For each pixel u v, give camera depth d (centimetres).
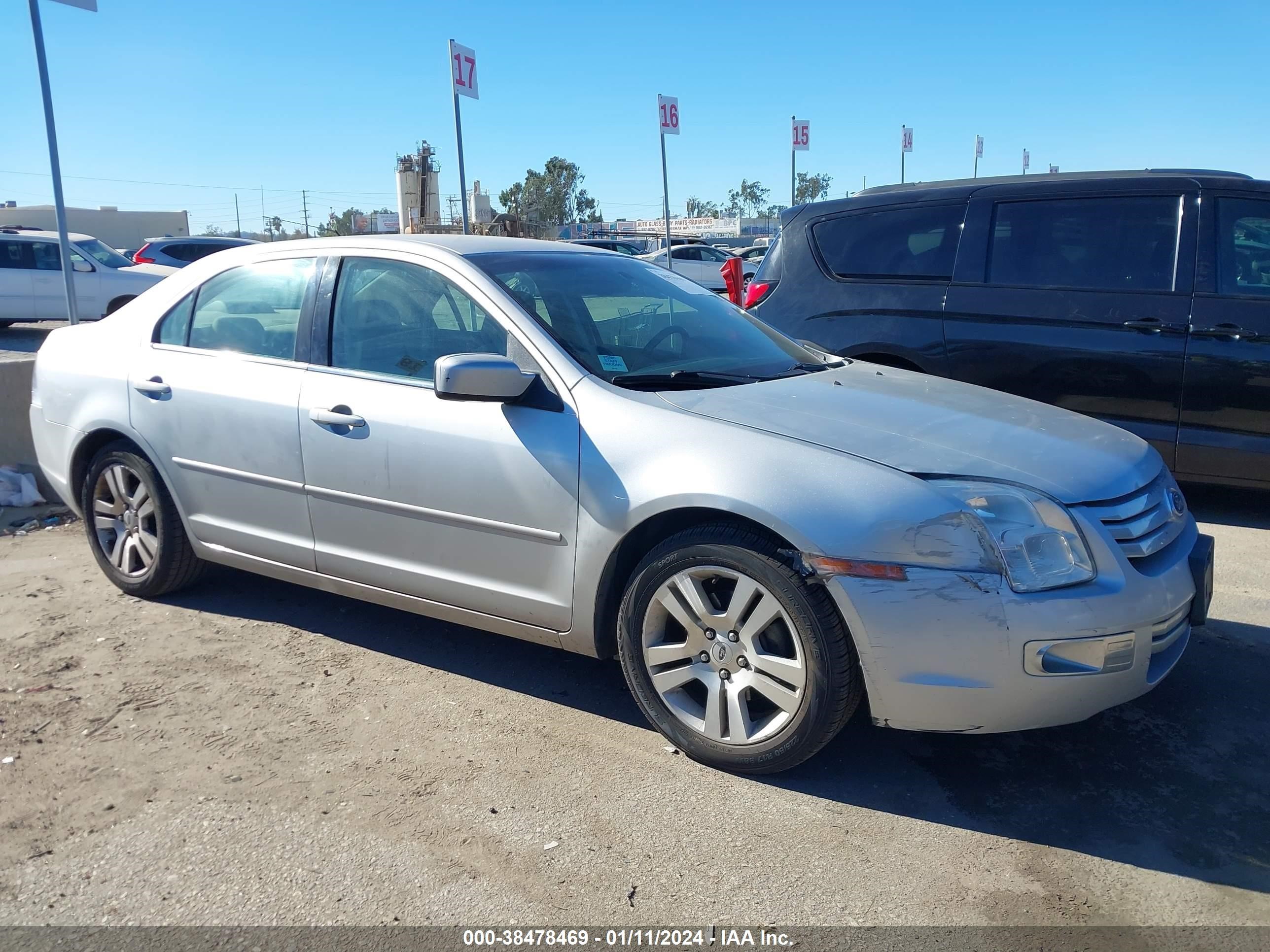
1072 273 612
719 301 459
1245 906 255
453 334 370
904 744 338
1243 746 336
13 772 318
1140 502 320
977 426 336
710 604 314
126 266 1888
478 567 356
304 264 416
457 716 357
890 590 283
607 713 360
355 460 376
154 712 359
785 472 297
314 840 283
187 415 425
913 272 659
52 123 1003
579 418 333
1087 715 293
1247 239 571
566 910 254
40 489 636
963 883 265
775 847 280
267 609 458
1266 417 561
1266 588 484
